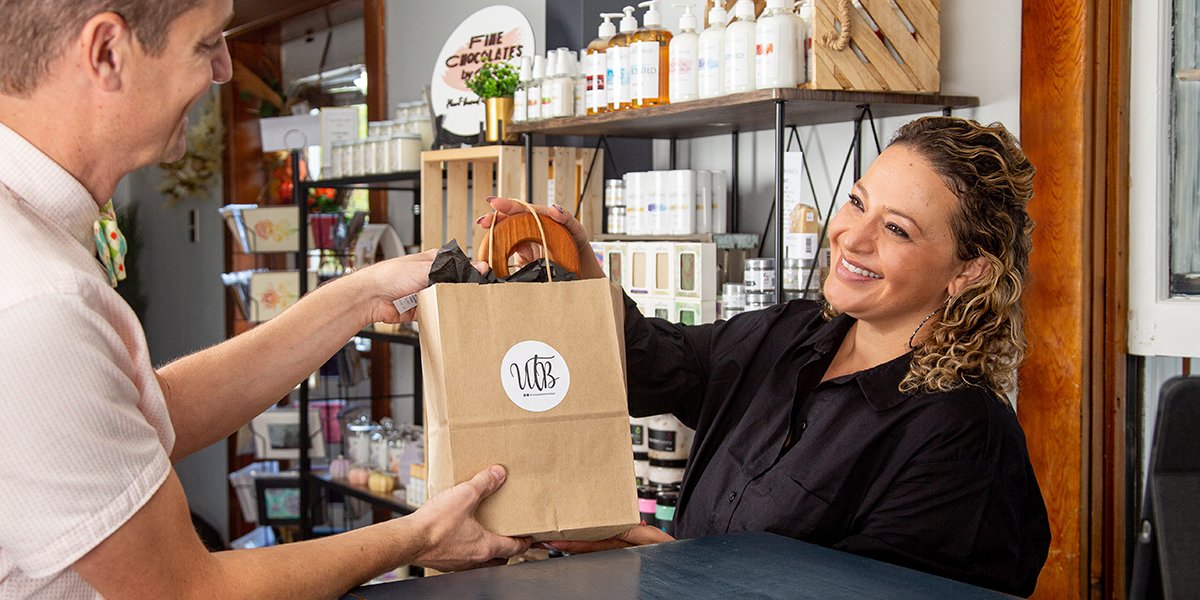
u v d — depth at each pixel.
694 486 1.64
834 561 1.00
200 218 5.58
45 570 0.81
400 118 3.64
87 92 0.85
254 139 5.34
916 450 1.37
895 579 0.94
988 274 1.41
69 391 0.79
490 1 3.58
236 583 0.91
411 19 4.03
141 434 0.85
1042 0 2.13
